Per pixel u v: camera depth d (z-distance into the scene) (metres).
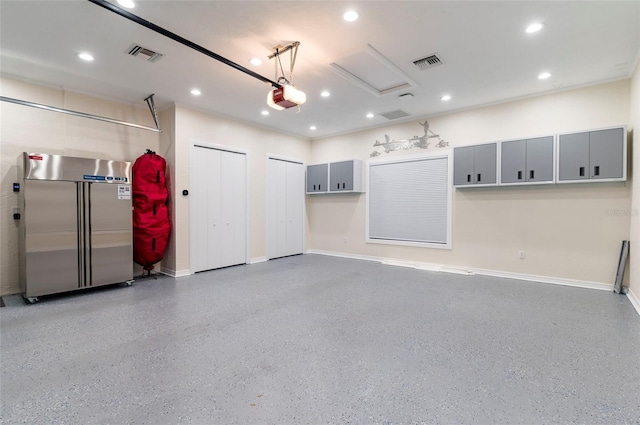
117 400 1.84
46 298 3.88
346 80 4.16
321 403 1.80
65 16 2.75
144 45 3.27
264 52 3.47
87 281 4.11
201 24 2.92
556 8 2.65
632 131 3.90
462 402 1.81
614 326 2.94
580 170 4.15
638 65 3.55
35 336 2.74
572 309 3.43
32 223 3.69
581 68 3.85
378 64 3.73
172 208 5.11
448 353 2.41
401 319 3.14
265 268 5.81
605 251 4.22
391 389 1.94
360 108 5.40
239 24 2.92
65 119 4.39
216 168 5.70
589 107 4.31
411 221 6.11
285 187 7.16
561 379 2.04
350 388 1.96
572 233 4.46
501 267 5.06
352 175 6.65
